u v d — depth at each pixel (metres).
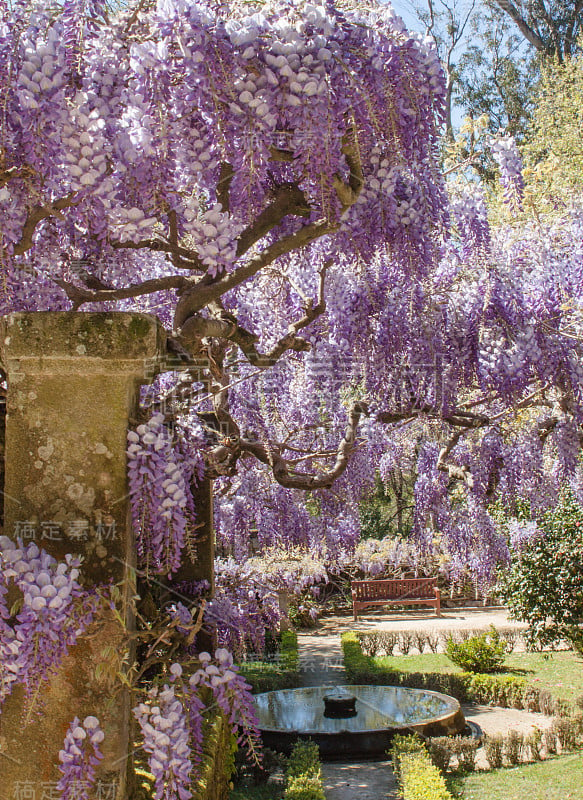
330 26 2.27
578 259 4.23
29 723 1.95
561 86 13.56
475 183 4.05
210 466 3.41
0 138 2.09
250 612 4.29
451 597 17.30
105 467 2.03
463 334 4.01
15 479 2.03
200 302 2.48
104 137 2.26
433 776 5.38
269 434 4.17
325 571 14.31
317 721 7.51
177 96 2.23
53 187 2.34
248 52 2.16
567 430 4.71
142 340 2.02
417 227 2.99
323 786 6.04
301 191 2.75
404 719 7.47
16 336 2.00
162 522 2.04
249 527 4.98
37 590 1.82
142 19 2.38
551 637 10.42
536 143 12.50
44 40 2.22
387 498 17.69
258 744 2.25
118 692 1.96
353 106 2.39
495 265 4.06
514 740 6.54
